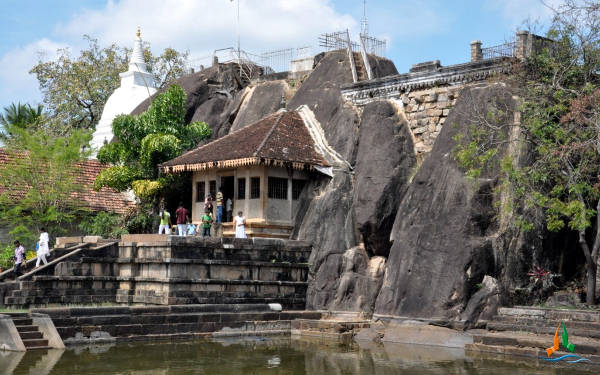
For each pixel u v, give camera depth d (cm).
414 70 2669
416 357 1797
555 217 1983
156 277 2330
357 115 2838
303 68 3594
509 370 1569
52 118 4612
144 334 2056
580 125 2011
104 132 3966
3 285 2214
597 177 2034
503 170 2014
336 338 2172
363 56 3183
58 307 2105
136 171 3094
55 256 2414
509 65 2338
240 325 2245
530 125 2061
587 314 1859
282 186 2747
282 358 1770
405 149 2609
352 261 2509
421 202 2314
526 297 2123
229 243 2425
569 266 2267
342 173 2702
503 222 2144
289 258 2570
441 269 2144
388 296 2264
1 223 2947
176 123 3192
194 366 1636
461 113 2355
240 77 3775
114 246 2456
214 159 2753
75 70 4750
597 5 2108
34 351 1816
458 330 2039
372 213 2497
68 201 3112
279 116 2953
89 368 1582
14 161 3003
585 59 2127
